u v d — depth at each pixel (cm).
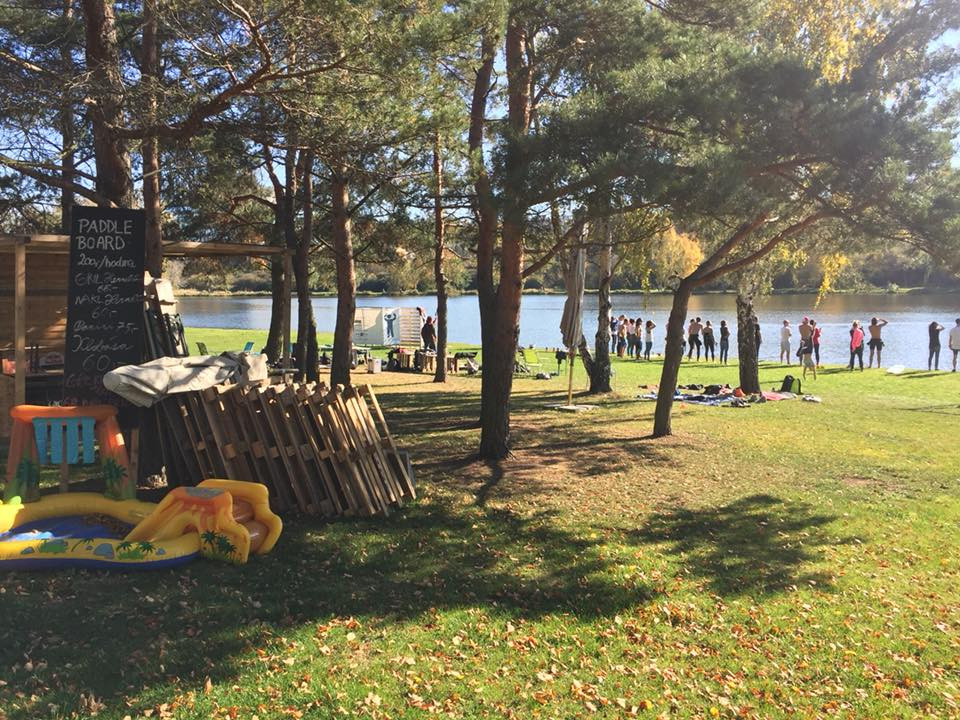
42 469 856
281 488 752
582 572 653
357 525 735
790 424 1510
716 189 776
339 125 929
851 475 1088
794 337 4022
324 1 717
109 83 798
